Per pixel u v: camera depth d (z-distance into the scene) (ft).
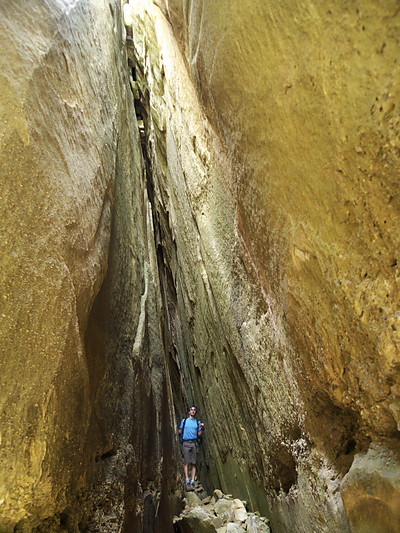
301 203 5.72
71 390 5.53
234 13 5.59
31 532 5.03
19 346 4.96
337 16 4.14
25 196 5.54
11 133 5.51
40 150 6.08
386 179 4.31
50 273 5.57
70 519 5.84
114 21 16.07
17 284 5.12
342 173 4.79
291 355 7.47
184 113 16.63
